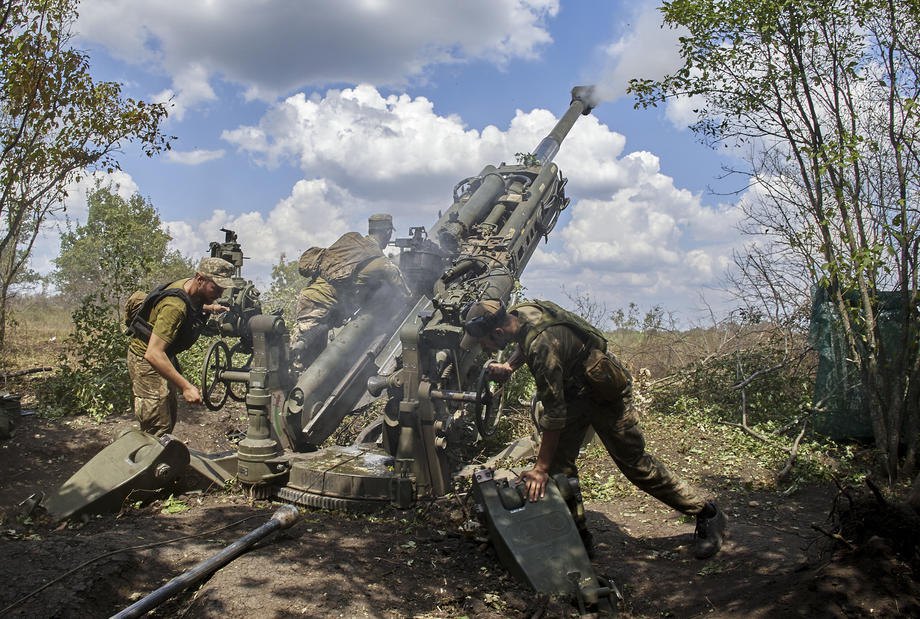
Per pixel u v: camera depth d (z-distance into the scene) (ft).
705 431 25.04
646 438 24.32
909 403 19.72
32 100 23.57
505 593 12.07
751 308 29.30
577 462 21.56
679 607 12.50
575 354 13.48
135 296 18.83
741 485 19.83
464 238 25.25
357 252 22.16
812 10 20.18
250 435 17.93
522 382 26.89
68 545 13.43
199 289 17.95
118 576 12.47
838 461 21.33
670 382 31.19
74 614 11.29
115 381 24.80
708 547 14.44
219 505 17.20
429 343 18.25
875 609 10.23
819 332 23.34
